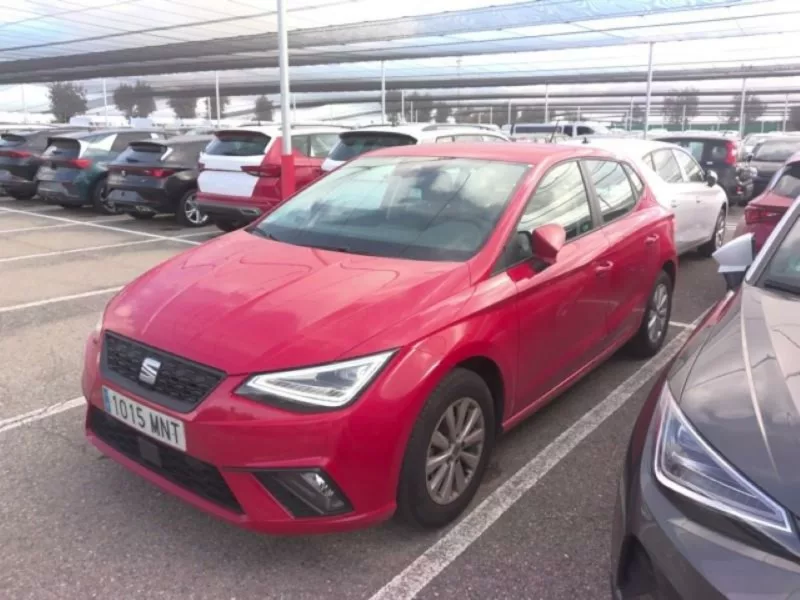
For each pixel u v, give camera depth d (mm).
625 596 2035
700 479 1910
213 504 2650
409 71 36406
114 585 2637
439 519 2959
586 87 48062
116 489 3295
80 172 12680
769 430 1921
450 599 2586
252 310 2812
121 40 24641
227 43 24672
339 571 2734
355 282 3018
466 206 3621
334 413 2508
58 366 4895
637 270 4559
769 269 2953
